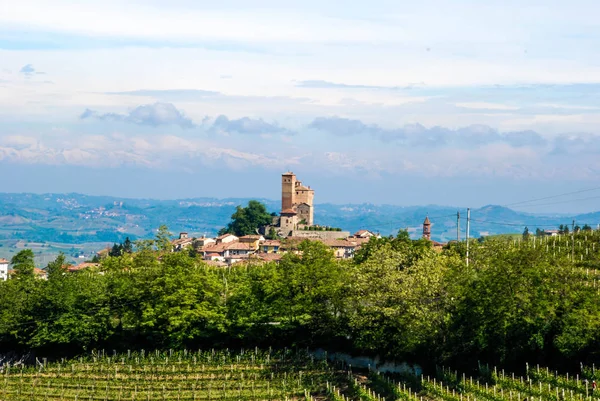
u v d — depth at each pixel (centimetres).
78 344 12988
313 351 12419
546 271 10300
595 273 12325
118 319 13538
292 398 10412
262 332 12644
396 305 10962
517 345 10012
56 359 12925
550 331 9862
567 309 9912
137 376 11506
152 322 12662
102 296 13275
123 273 14550
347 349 12088
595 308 9919
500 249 12638
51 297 13088
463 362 10525
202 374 11475
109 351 13075
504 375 9788
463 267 11225
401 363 11125
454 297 10769
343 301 11931
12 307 13412
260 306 12712
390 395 9925
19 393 10831
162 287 13138
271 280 12862
